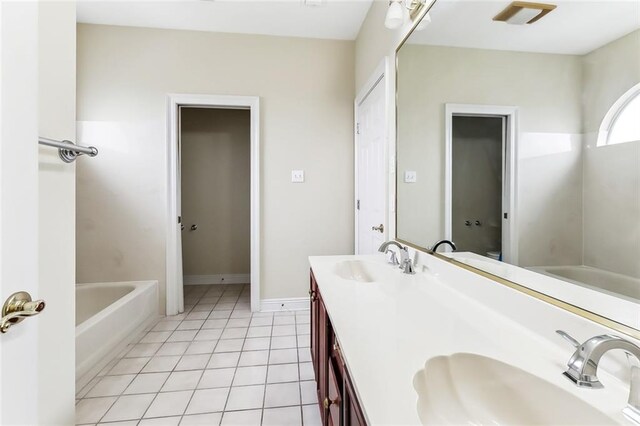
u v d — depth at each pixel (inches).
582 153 26.0
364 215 99.7
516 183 33.9
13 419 23.1
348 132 111.1
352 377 23.6
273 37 107.0
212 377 68.2
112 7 91.2
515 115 33.9
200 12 93.4
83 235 101.7
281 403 59.4
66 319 38.9
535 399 23.2
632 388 19.6
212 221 148.6
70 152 39.1
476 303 39.6
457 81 45.3
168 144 103.9
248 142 149.5
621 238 22.9
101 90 100.7
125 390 63.7
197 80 104.3
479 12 40.1
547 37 29.5
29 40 24.4
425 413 22.3
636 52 21.7
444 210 49.8
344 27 101.8
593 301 25.0
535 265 31.3
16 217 23.4
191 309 111.9
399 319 34.4
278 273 109.8
